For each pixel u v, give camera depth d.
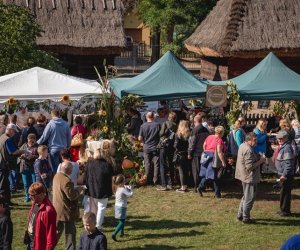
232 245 10.92
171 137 14.77
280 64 17.72
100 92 17.36
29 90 17.14
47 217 8.45
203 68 30.97
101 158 10.88
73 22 28.42
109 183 10.88
